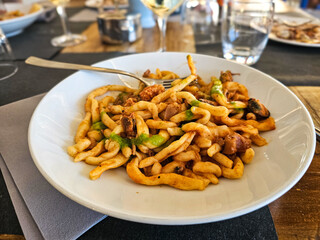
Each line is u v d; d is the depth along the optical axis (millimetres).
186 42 468
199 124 205
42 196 174
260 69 361
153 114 233
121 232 157
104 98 271
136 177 173
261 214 163
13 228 162
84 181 164
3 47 396
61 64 294
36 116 201
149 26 548
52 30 551
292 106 212
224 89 259
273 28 484
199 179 171
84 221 159
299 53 415
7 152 214
